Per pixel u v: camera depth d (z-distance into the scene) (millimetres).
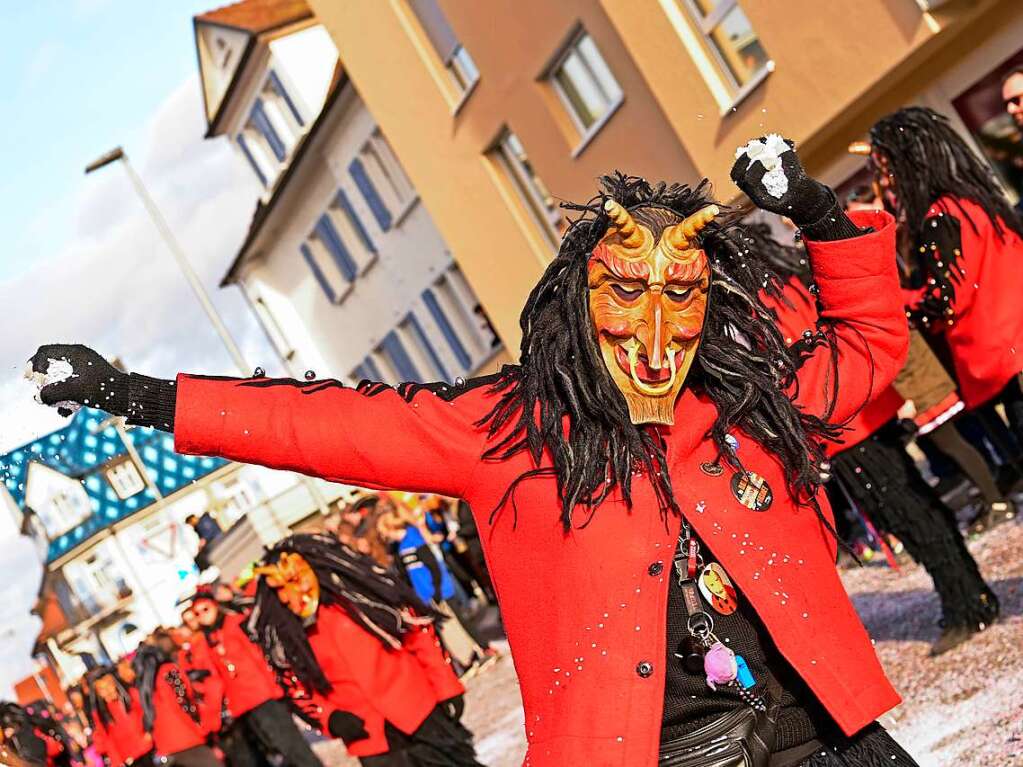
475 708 11812
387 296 29672
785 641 3105
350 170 28812
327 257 32094
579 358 3135
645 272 3070
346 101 27344
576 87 17203
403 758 7070
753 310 3291
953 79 12859
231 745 11078
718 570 3166
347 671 7039
